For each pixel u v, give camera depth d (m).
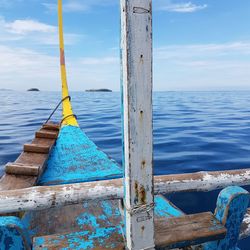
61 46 10.48
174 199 4.45
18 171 3.46
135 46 1.17
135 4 1.13
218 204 1.78
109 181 1.52
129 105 1.21
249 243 3.13
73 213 3.00
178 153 7.78
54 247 1.53
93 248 1.53
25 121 16.33
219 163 6.75
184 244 1.60
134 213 1.34
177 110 22.61
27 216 2.90
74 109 24.16
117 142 9.84
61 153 5.61
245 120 15.72
